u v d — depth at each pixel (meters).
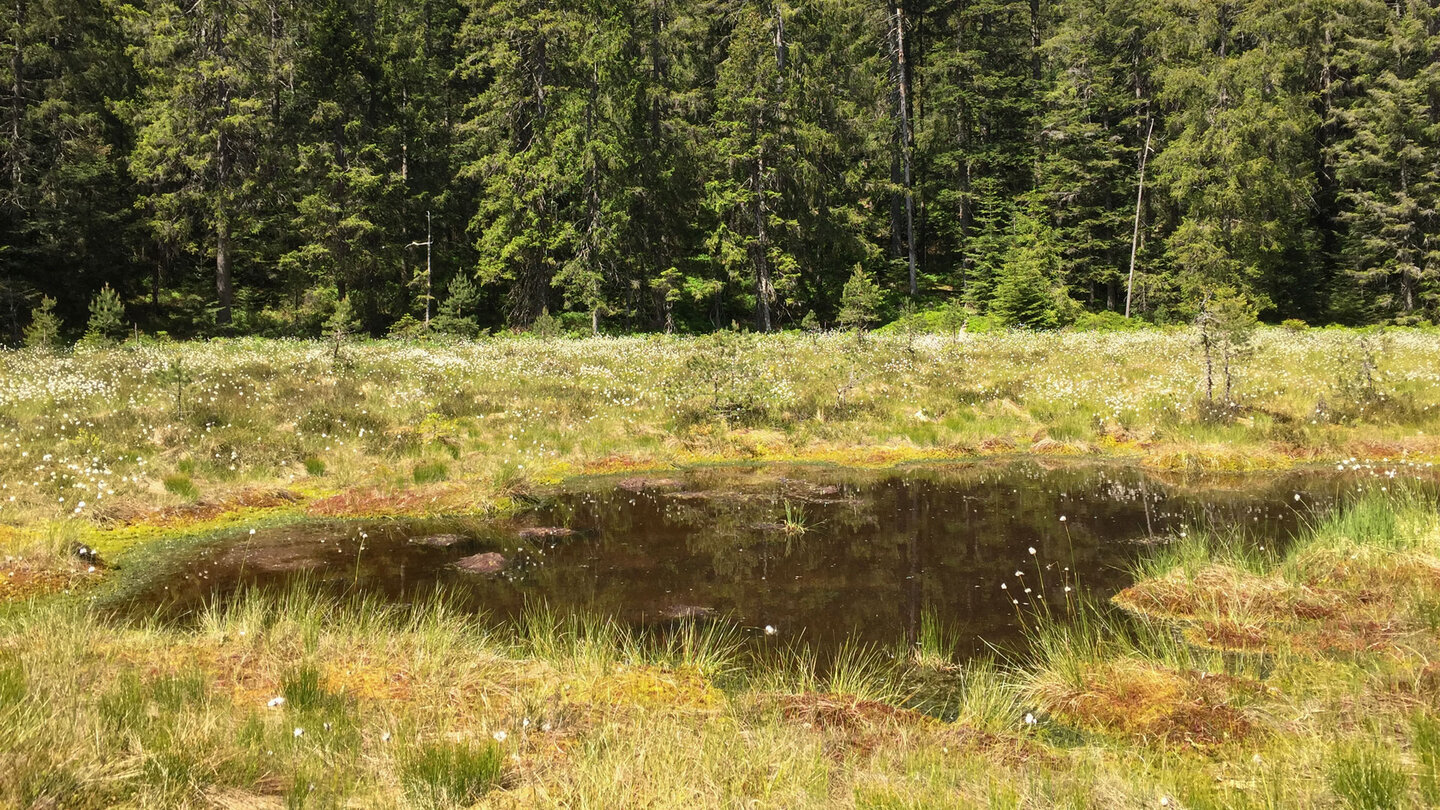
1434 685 4.38
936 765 3.78
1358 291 39.34
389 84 40.12
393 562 7.48
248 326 35.12
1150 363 18.73
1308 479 10.45
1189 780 3.66
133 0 39.41
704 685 4.84
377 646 5.24
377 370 17.78
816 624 6.02
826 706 4.52
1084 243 42.66
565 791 3.38
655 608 6.36
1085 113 43.03
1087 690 4.76
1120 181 44.44
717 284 38.97
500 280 38.28
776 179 39.50
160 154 33.59
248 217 35.47
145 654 4.91
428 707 4.34
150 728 3.69
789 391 15.62
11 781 2.91
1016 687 4.93
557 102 38.03
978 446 12.67
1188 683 4.70
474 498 9.48
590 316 38.53
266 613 5.75
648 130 40.81
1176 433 12.65
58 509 8.19
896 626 5.97
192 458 10.44
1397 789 3.22
